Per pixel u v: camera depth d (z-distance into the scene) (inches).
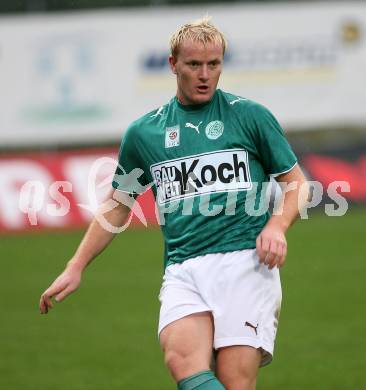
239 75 2228.1
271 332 607.2
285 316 1258.6
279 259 577.3
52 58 2199.8
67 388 957.8
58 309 1350.9
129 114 2222.0
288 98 2235.5
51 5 2231.8
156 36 2210.9
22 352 1120.2
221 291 595.2
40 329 1235.9
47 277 1571.1
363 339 1130.7
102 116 2220.7
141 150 631.2
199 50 589.6
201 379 563.2
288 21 2219.5
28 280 1552.7
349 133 2432.3
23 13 2212.1
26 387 964.0
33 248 1847.9
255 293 598.2
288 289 1423.5
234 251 602.9
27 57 2193.7
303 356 1065.5
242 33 2218.3
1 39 2186.3
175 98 633.0
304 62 2229.3
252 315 594.2
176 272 610.5
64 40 2198.6
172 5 2236.7
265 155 613.3
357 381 958.4
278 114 2241.6
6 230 2027.6
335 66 2231.8
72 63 2202.3
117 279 1541.6
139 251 1784.0
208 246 605.6
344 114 2246.6
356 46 2229.3
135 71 2214.6
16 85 2199.8
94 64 2207.2
